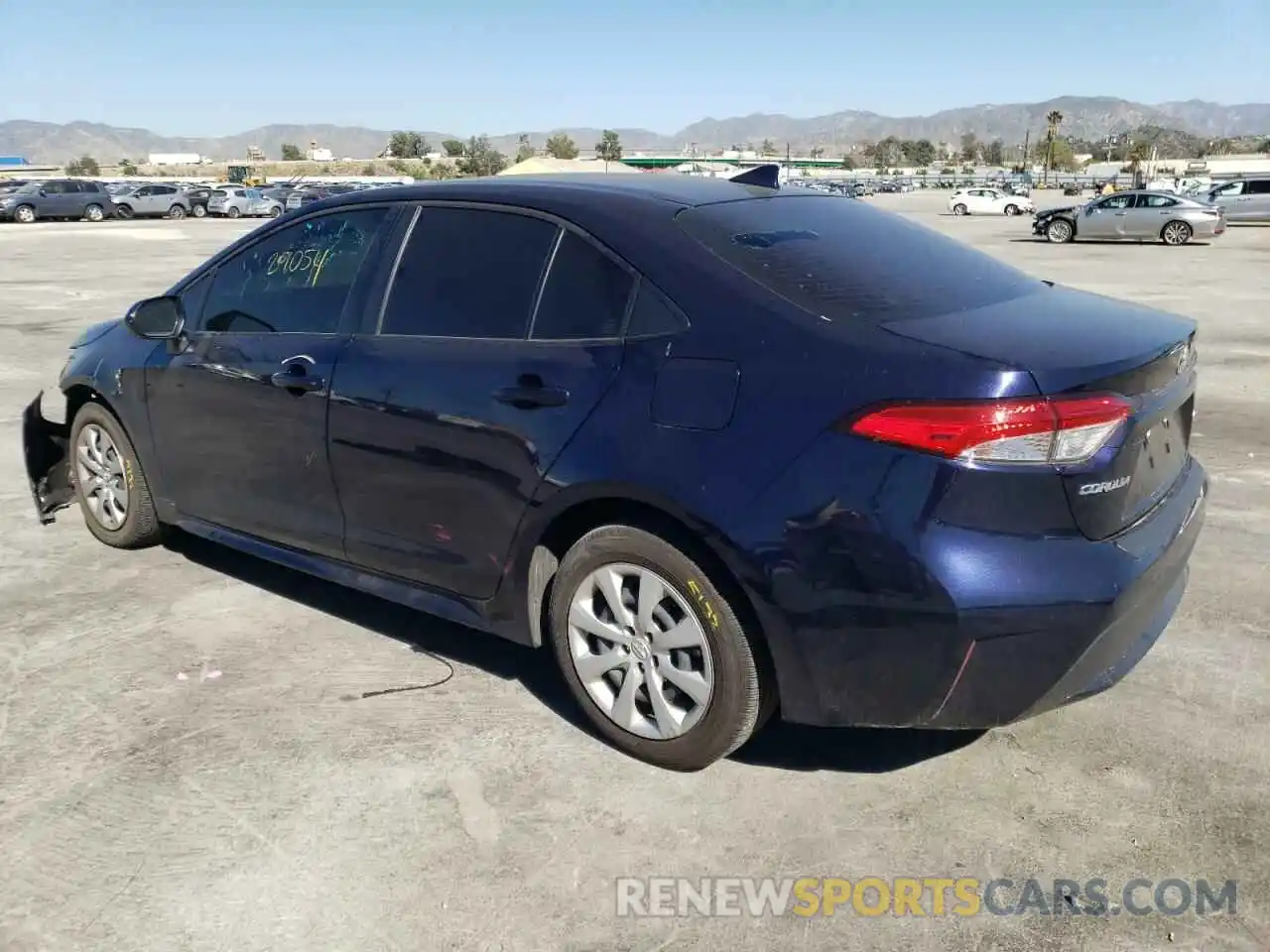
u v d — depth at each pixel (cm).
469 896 259
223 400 409
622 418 293
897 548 255
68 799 299
